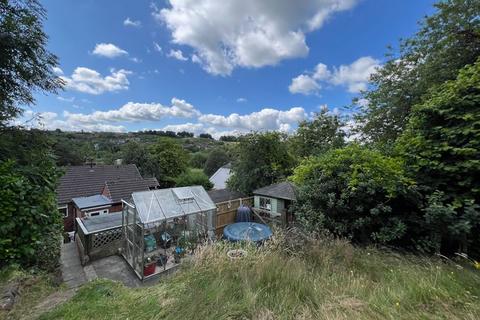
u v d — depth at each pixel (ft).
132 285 19.16
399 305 6.88
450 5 21.50
